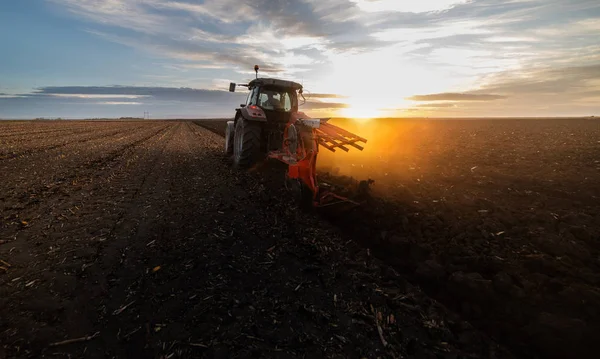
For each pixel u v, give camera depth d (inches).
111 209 175.0
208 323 82.3
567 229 135.8
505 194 203.5
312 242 136.9
